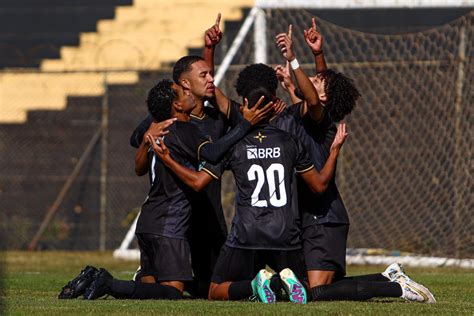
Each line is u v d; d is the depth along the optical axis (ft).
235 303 74.02
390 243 161.38
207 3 239.50
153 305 72.18
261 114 77.25
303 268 78.59
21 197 204.33
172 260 79.87
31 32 247.91
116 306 71.31
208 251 84.43
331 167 78.13
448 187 155.12
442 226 155.84
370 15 199.62
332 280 80.38
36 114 221.05
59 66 237.45
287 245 77.20
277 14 164.76
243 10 238.07
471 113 145.38
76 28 246.88
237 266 77.82
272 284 76.23
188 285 84.89
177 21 240.94
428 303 76.07
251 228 76.95
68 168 206.39
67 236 192.44
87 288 78.89
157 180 80.64
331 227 80.02
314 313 66.08
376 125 165.89
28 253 175.73
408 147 162.30
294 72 79.00
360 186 164.45
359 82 165.78
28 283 104.94
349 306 71.20
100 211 195.00
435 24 198.29
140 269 84.07
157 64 227.61
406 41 179.22
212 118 84.89
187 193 80.53
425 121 159.12
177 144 79.92
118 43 237.86
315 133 81.87
